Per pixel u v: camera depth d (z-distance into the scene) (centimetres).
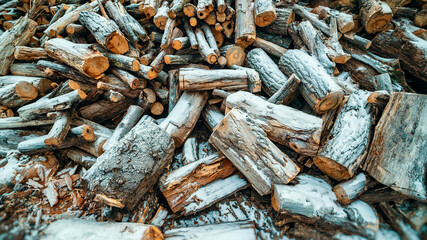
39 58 355
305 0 413
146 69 327
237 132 239
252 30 338
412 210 186
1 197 231
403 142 223
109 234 181
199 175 255
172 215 249
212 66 367
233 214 248
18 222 191
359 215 202
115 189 214
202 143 337
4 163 266
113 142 283
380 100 246
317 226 211
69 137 281
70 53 290
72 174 275
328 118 269
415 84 341
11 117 306
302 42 335
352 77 330
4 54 349
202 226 227
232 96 278
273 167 227
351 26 317
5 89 306
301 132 233
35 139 276
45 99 307
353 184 218
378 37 339
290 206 208
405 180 207
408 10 375
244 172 244
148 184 245
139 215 242
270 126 249
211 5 323
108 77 329
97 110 330
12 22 434
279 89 291
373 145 233
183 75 302
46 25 415
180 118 305
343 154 219
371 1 329
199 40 335
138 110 327
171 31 339
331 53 309
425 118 224
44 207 232
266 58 335
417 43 305
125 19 349
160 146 246
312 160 257
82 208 240
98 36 308
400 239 164
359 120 245
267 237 220
